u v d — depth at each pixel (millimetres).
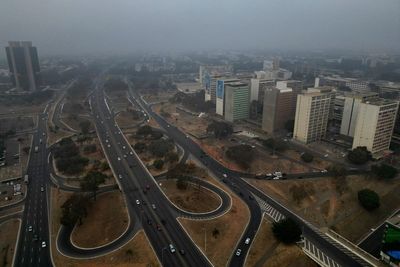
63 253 196250
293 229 198125
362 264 177000
